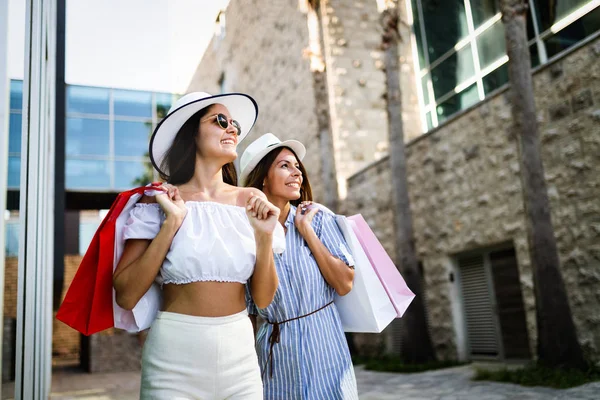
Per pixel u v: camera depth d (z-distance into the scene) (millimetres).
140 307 1530
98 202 11078
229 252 1499
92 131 10586
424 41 11305
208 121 1656
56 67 8961
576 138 6371
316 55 11773
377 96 12461
